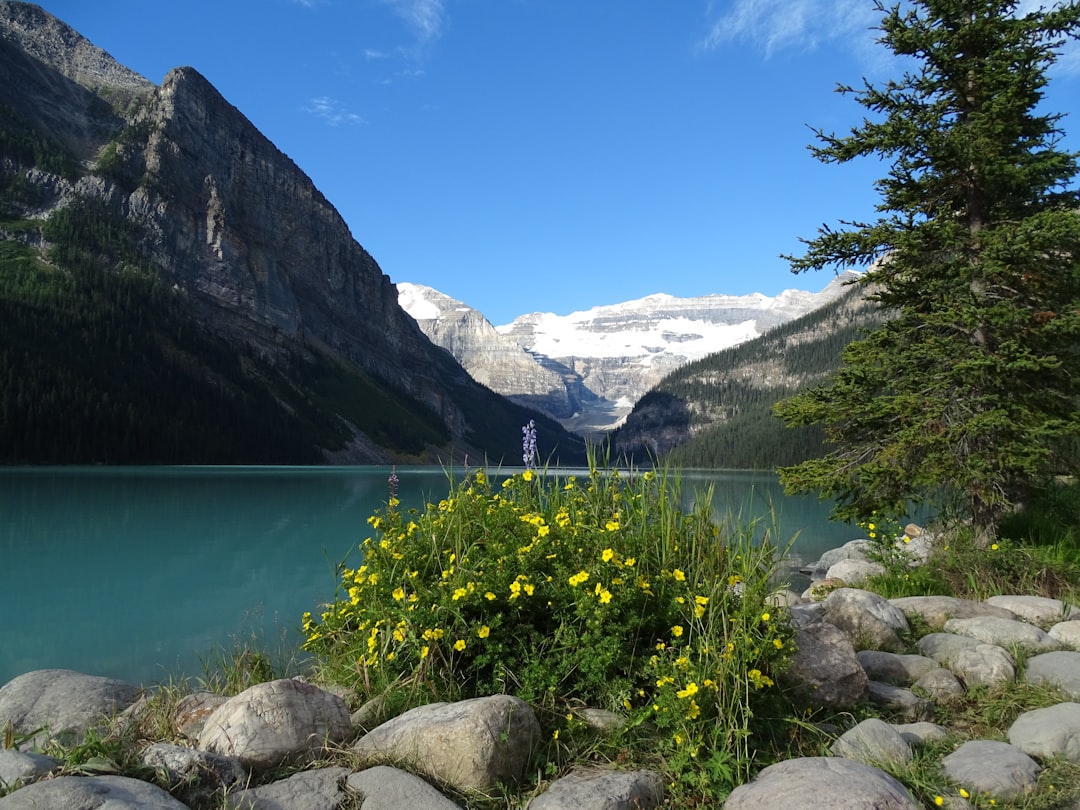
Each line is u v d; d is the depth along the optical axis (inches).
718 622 179.9
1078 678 208.5
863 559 503.5
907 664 228.1
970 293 366.9
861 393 403.9
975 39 380.2
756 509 1116.5
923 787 148.1
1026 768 157.6
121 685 219.9
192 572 669.9
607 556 180.1
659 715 163.3
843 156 403.2
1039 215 335.3
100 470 3058.6
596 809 134.6
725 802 141.3
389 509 234.4
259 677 270.7
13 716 194.7
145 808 114.6
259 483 2304.4
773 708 175.6
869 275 413.4
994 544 355.3
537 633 187.2
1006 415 339.3
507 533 212.4
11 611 508.7
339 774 147.4
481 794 146.1
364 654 206.7
